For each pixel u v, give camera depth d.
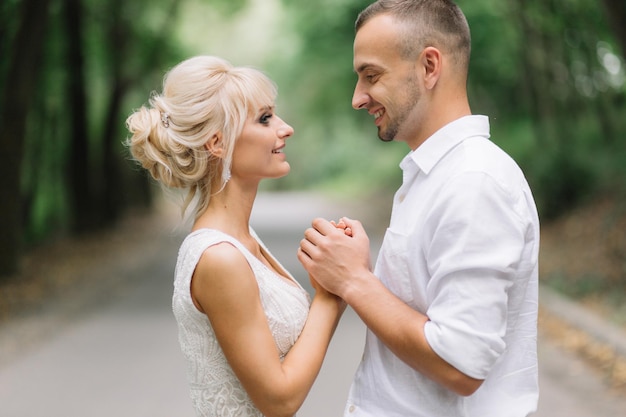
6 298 11.53
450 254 2.12
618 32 10.06
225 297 2.34
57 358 7.93
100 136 25.69
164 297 12.03
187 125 2.45
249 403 2.45
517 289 2.26
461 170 2.21
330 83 33.28
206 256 2.36
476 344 2.06
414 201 2.34
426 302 2.28
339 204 36.88
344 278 2.31
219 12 24.48
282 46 34.66
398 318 2.20
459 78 2.38
